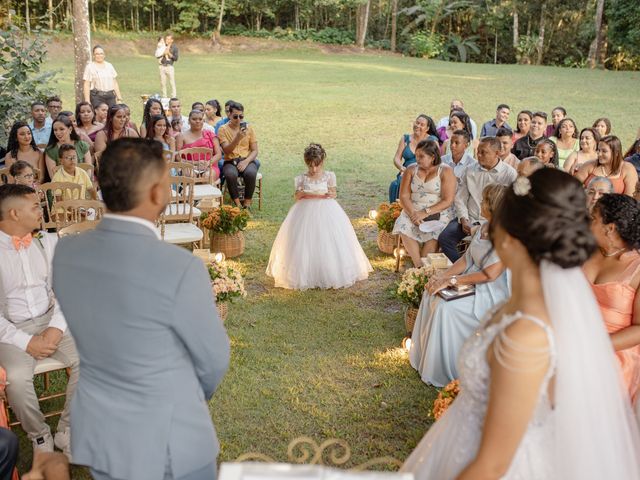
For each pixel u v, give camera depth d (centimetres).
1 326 344
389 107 1872
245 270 654
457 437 190
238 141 847
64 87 2058
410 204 609
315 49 3922
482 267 429
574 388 169
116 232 192
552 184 163
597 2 3594
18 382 334
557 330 163
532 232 162
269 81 2430
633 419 215
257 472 170
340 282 608
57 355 356
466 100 2042
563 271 167
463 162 675
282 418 393
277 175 1071
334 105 1888
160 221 635
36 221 366
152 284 187
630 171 615
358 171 1105
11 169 555
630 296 296
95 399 201
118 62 3056
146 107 873
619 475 181
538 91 2278
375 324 532
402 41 4297
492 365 166
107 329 192
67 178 638
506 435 163
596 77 2781
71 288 195
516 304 170
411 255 612
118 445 199
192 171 710
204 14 4081
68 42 3206
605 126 843
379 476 170
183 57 3416
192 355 200
